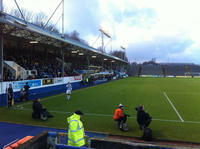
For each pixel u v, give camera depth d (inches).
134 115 390.3
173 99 611.8
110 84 1315.2
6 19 502.9
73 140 157.3
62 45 949.8
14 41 1121.4
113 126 310.7
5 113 409.1
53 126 308.7
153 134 269.4
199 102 550.0
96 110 443.8
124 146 154.9
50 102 568.1
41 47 1387.8
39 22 1708.9
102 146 165.0
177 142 237.3
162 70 3474.4
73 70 1565.0
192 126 309.0
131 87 1063.0
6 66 796.6
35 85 783.1
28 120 347.6
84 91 886.4
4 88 578.2
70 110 444.8
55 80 955.3
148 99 613.9
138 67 3710.6
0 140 246.7
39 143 138.8
